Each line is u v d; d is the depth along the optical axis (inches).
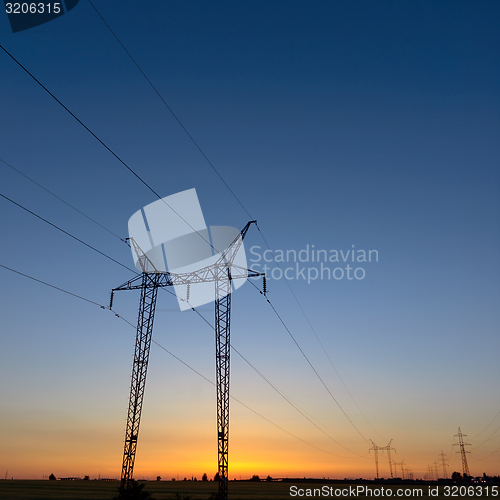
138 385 2217.0
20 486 6063.0
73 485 6628.9
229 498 4517.7
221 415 2283.5
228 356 2333.9
